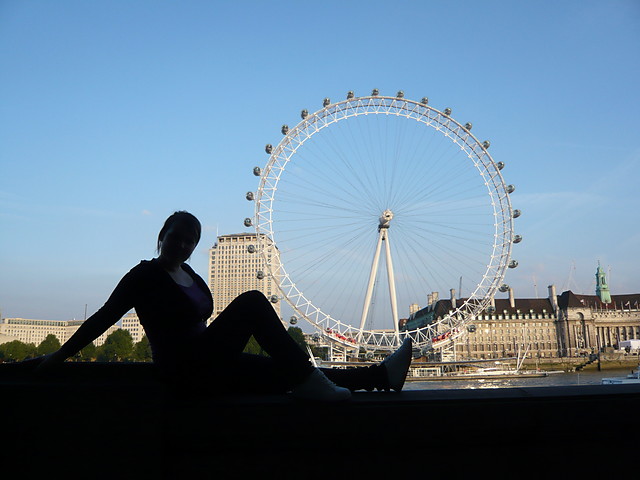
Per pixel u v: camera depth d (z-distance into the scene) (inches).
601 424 157.5
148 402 144.9
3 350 6540.4
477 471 154.4
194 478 149.5
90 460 141.9
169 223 189.8
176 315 172.2
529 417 155.5
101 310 163.2
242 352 185.8
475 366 4286.4
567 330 7421.3
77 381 154.7
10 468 141.0
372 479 152.3
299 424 152.0
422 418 154.1
